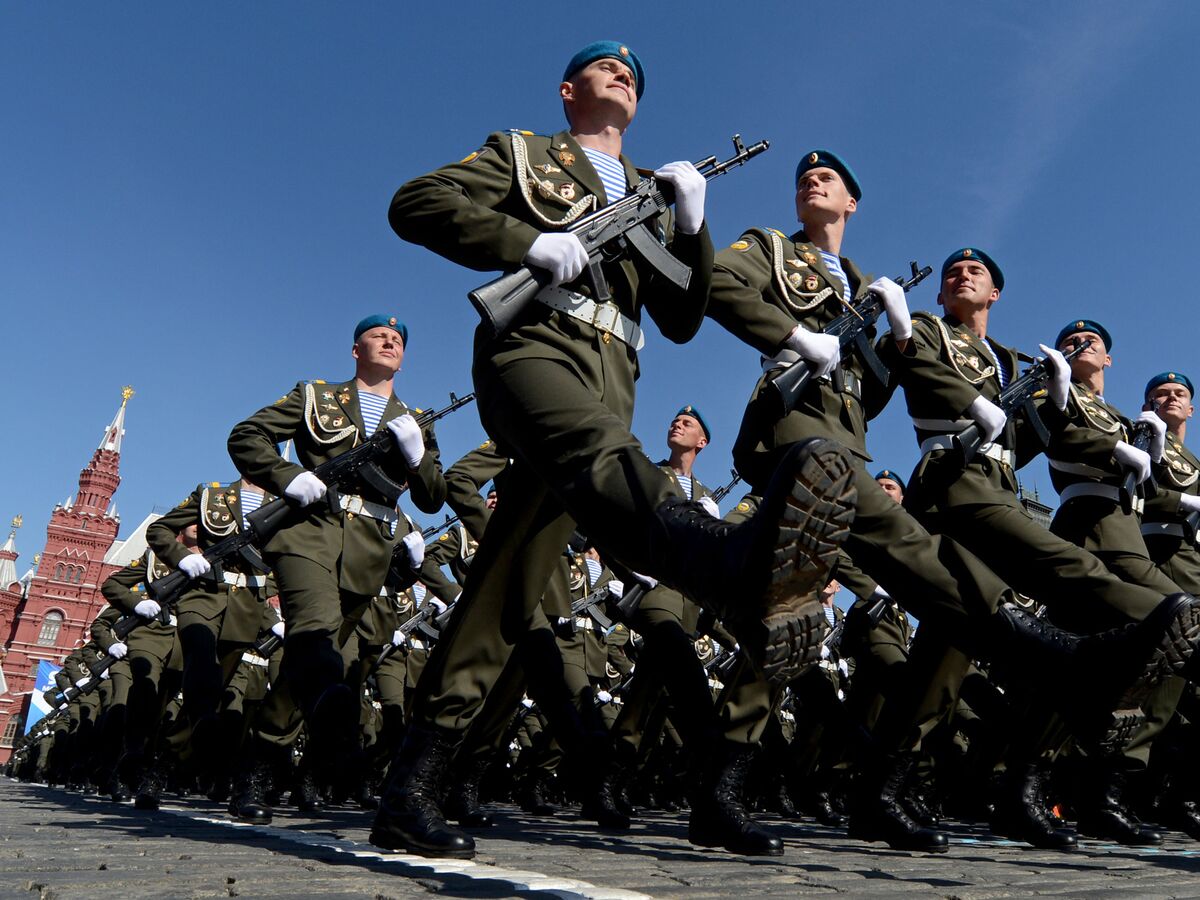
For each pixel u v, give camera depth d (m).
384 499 5.92
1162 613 3.26
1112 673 3.39
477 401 3.10
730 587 1.98
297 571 5.49
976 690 7.54
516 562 3.33
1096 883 3.35
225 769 7.89
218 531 8.41
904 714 4.73
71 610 82.62
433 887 2.51
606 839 4.95
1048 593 4.78
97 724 12.49
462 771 5.87
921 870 3.67
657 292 3.48
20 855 3.15
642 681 7.02
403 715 9.23
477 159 3.35
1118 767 5.68
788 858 3.98
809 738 8.89
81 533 84.38
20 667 79.62
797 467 1.85
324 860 3.10
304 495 5.51
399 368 6.53
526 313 2.97
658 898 2.49
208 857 3.15
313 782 7.59
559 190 3.38
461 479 7.36
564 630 7.25
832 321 4.63
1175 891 3.14
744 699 4.22
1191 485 7.29
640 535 2.33
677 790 11.41
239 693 8.66
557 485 2.65
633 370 3.29
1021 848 5.07
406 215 3.10
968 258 5.96
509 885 2.61
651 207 3.23
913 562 4.06
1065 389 5.61
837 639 9.64
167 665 9.09
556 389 2.76
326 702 4.97
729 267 4.57
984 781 7.56
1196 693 7.02
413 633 9.73
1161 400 8.25
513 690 5.96
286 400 6.05
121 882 2.44
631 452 2.50
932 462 5.13
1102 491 5.91
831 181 5.27
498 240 2.99
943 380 5.05
